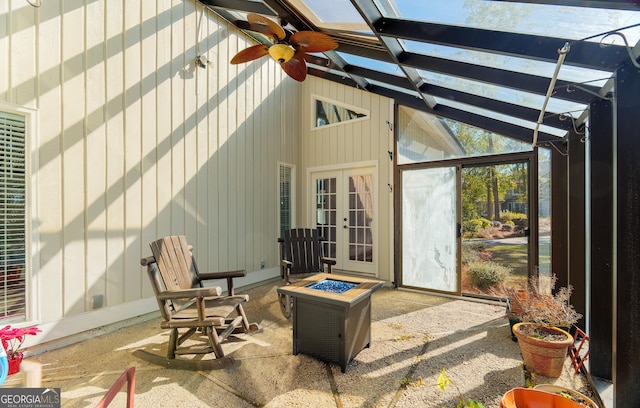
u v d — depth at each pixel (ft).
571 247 9.11
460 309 11.82
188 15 12.73
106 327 9.81
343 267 17.66
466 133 13.32
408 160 15.07
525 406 4.75
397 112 15.49
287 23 10.21
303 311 7.95
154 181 11.40
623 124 5.26
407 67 8.50
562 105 8.05
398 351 8.25
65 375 7.12
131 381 4.66
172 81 12.09
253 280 15.76
